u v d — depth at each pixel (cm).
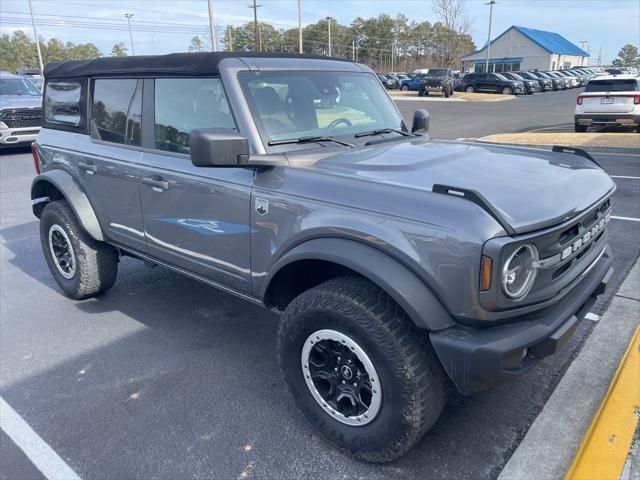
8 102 1347
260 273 304
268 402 326
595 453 262
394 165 285
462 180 261
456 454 276
